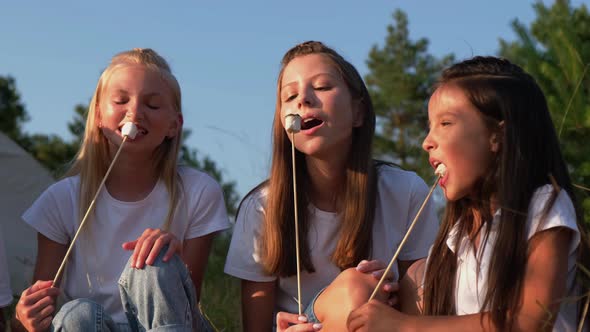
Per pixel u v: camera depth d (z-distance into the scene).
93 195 2.64
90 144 2.67
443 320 1.94
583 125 4.13
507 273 1.92
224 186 6.52
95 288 2.59
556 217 1.90
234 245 2.62
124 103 2.57
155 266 2.16
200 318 2.34
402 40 13.65
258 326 2.58
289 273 2.54
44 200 2.66
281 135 2.58
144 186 2.68
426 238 2.67
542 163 2.04
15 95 14.84
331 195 2.60
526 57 4.64
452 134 2.04
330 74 2.48
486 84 2.04
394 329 1.94
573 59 4.24
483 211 2.06
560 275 1.89
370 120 2.60
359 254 2.52
